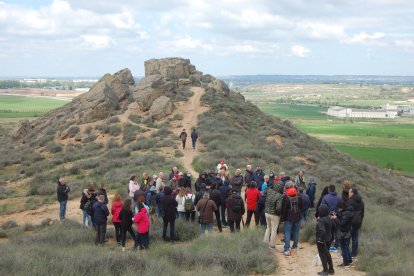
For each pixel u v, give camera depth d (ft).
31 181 121.29
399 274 38.99
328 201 47.50
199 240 53.36
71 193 100.99
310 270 45.03
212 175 71.51
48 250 46.60
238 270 43.37
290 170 121.29
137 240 54.80
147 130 163.22
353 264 46.32
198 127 165.37
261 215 61.57
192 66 251.80
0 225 81.41
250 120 188.44
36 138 180.34
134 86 216.54
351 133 565.94
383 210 89.30
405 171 290.76
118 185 103.45
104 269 39.06
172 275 39.50
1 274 36.52
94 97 187.83
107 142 155.53
